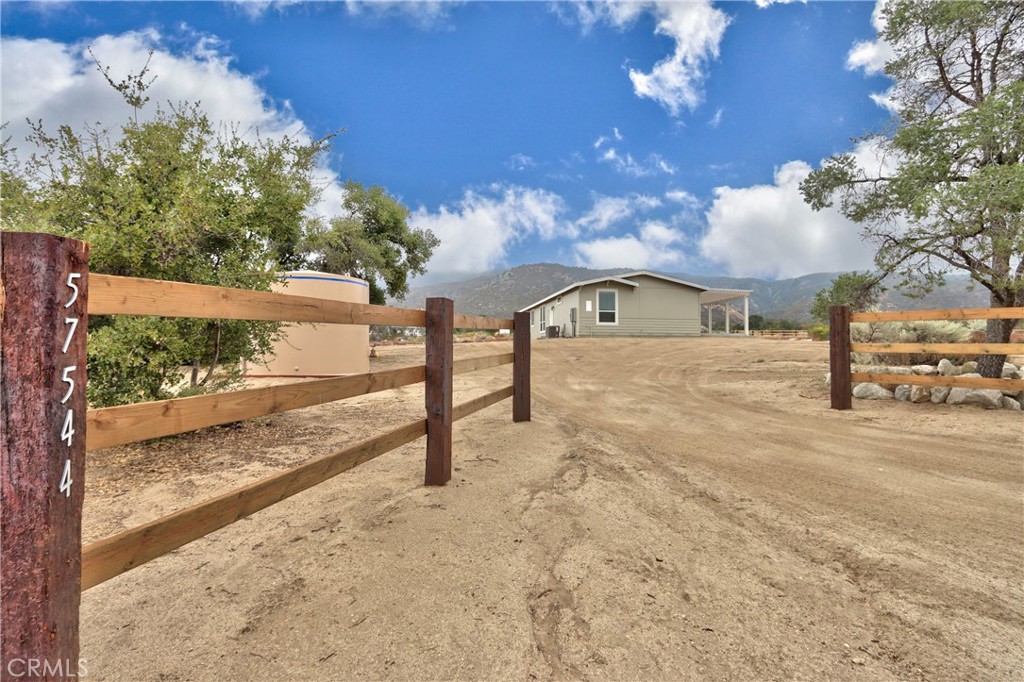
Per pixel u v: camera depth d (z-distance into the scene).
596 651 1.65
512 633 1.74
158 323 4.11
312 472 2.10
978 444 4.61
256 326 5.01
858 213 7.14
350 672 1.52
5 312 0.99
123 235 4.04
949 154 5.95
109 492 3.16
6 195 4.15
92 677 1.49
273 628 1.75
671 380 9.94
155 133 4.68
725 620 1.84
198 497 3.08
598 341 18.41
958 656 1.65
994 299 6.46
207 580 2.07
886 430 5.27
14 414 1.00
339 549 2.36
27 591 1.03
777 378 9.52
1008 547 2.46
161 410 1.44
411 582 2.07
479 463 3.96
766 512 2.94
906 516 2.88
